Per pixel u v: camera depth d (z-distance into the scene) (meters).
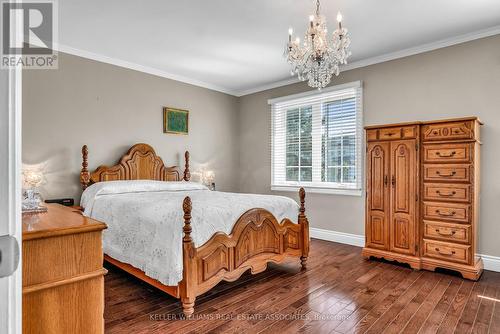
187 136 4.84
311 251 3.81
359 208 4.06
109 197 3.21
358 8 2.66
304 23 2.96
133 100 4.19
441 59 3.40
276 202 3.08
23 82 3.30
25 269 0.98
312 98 4.56
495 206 3.07
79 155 3.69
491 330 1.96
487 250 3.12
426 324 2.03
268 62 4.07
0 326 0.58
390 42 3.40
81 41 3.41
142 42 3.44
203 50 3.67
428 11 2.71
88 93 3.77
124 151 4.09
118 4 2.61
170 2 2.58
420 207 3.14
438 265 3.01
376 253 3.42
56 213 1.41
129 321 2.07
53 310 1.04
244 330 1.96
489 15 2.79
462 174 2.89
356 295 2.50
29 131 3.33
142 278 2.51
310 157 4.61
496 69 3.06
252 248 2.70
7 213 0.60
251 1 2.57
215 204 2.63
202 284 2.26
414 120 3.58
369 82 3.96
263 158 5.23
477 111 3.16
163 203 2.68
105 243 2.92
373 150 3.47
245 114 5.53
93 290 1.13
